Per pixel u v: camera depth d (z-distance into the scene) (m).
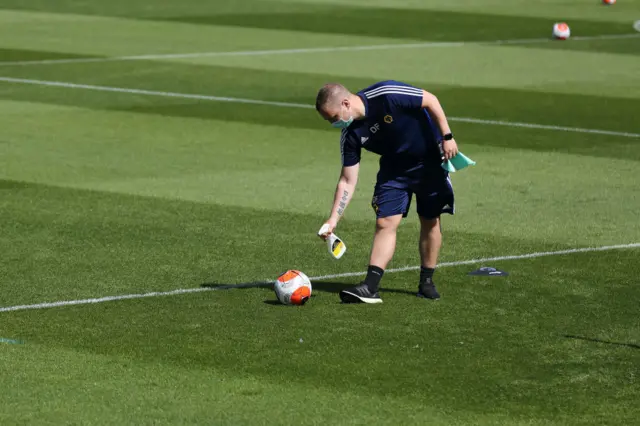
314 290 22.50
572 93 47.09
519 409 16.52
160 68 51.50
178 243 25.94
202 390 17.11
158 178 32.56
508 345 19.28
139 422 15.92
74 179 32.31
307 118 41.56
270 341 19.34
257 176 32.91
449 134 20.81
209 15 68.75
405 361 18.44
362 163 35.09
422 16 69.75
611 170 34.16
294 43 59.22
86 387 17.17
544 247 25.86
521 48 59.12
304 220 28.17
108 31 62.25
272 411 16.34
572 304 21.67
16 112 42.03
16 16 67.44
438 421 16.03
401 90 20.62
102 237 26.38
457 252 25.34
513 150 36.84
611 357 18.73
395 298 21.92
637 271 24.00
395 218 21.55
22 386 17.17
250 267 24.17
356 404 16.62
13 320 20.42
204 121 40.94
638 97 46.41
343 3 74.75
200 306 21.34
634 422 16.08
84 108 42.94
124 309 21.12
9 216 28.19
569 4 77.38
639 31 65.75
